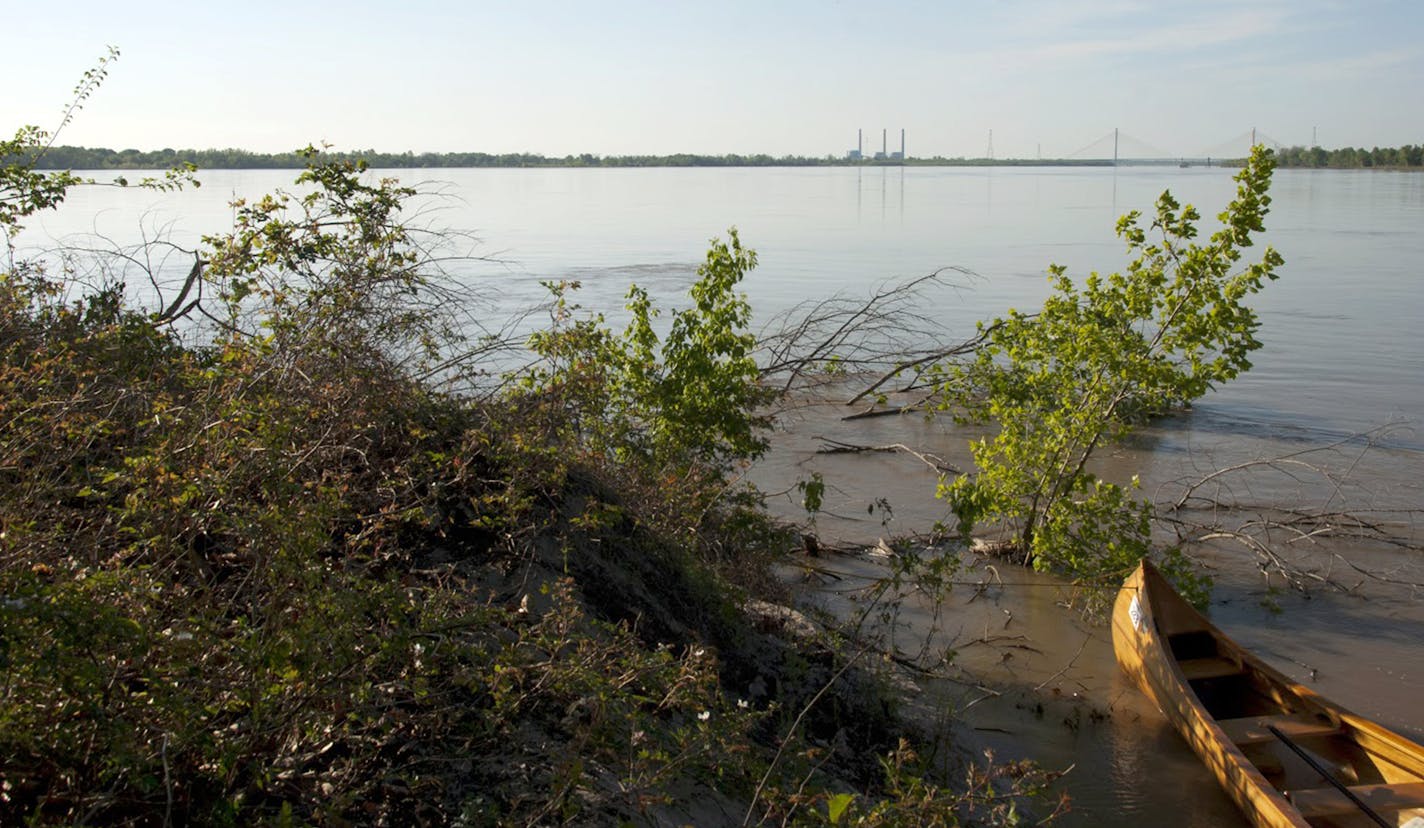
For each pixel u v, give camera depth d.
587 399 7.95
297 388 5.50
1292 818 6.12
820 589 10.23
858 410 17.34
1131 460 14.68
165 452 4.41
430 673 4.44
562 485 6.80
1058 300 10.98
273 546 4.12
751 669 6.79
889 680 7.28
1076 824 6.61
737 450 10.25
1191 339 10.22
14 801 3.53
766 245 41.53
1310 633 9.66
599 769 4.64
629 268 31.66
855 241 43.47
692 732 5.28
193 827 3.62
